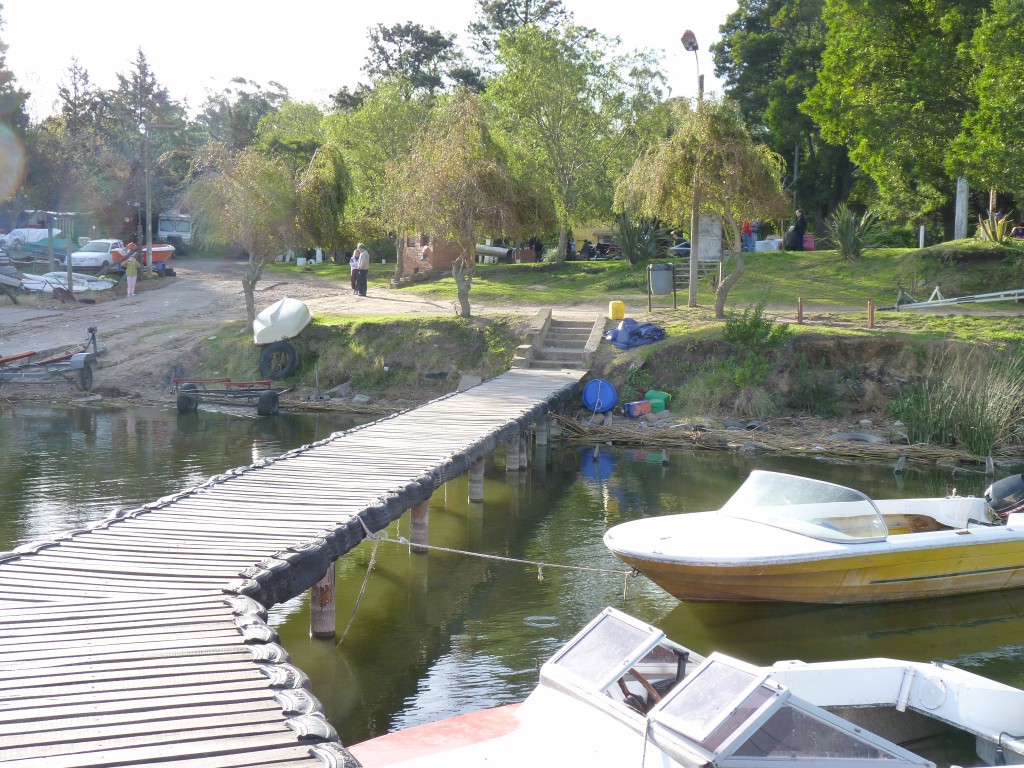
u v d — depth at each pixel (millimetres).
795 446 21469
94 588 7938
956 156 29609
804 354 25000
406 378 27672
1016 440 21266
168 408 26016
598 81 43938
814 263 36875
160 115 72938
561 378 24375
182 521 10148
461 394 21375
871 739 5691
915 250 36188
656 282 31672
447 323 28953
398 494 11414
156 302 37125
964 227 39281
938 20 32438
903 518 12422
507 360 27297
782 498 11516
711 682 5926
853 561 10719
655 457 21078
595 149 43562
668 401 24953
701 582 10492
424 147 28828
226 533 9656
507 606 11359
